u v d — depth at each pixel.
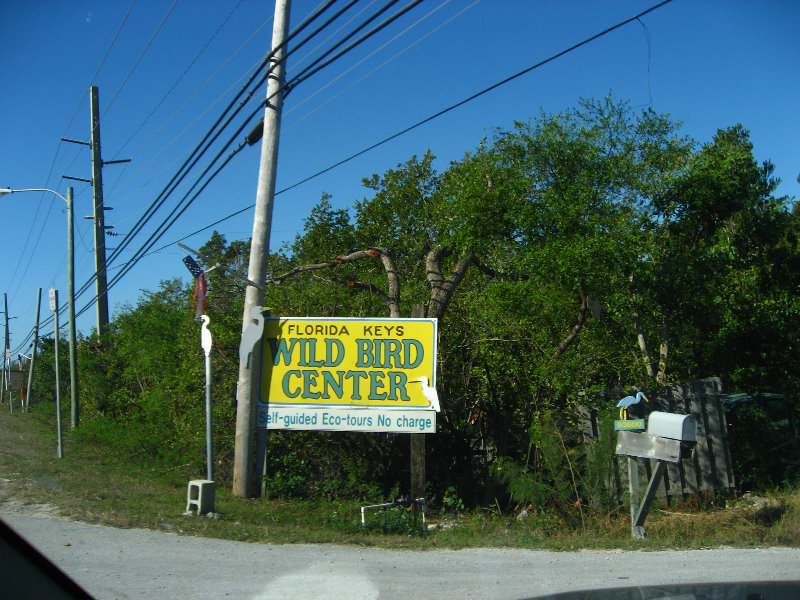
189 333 14.30
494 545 8.08
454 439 12.27
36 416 28.83
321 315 13.12
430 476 11.95
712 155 12.30
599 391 10.45
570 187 11.83
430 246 15.31
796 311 11.95
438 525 9.98
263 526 8.70
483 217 12.48
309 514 9.66
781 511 9.19
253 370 10.66
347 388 10.41
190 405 13.81
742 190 12.30
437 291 12.65
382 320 10.49
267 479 10.77
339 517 9.49
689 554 7.44
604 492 9.42
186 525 8.17
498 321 12.16
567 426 10.22
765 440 11.23
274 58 10.56
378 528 9.05
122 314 23.39
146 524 7.99
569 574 6.45
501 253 12.81
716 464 10.24
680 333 13.20
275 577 6.18
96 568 6.07
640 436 8.23
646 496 8.25
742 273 12.91
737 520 8.91
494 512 10.81
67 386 30.27
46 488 9.58
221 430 12.47
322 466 11.54
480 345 12.29
